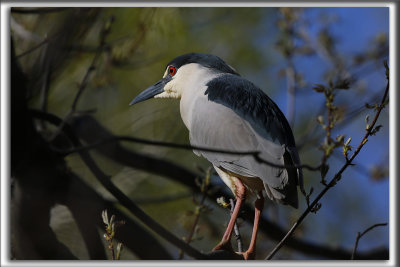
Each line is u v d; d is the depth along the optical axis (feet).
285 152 23.71
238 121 25.12
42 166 21.91
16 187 22.34
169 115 35.99
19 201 22.29
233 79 27.86
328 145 16.03
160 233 18.40
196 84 29.37
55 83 31.99
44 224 22.77
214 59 30.71
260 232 32.35
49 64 24.16
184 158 36.32
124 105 35.65
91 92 34.14
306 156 37.81
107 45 28.89
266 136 24.08
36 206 22.40
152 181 34.50
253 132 24.49
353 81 33.50
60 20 23.72
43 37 24.72
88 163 19.01
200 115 26.61
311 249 32.73
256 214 25.63
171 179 31.45
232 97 26.30
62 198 24.03
